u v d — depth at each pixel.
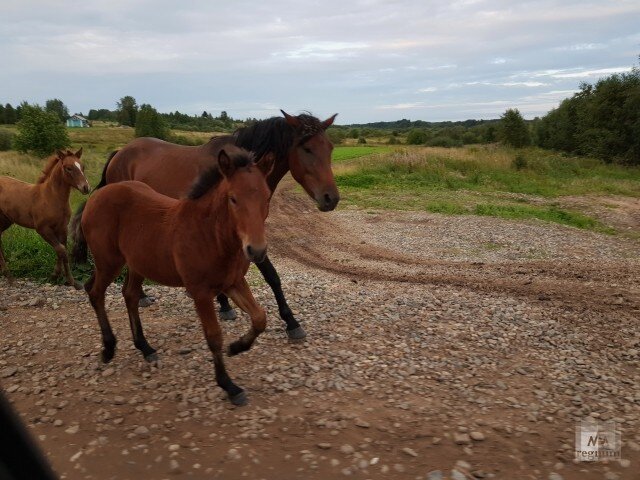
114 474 3.18
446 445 3.45
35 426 3.75
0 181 8.11
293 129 5.41
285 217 16.30
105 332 4.76
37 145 31.02
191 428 3.70
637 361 4.95
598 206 18.52
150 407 4.00
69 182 7.88
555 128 45.19
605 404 4.05
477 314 6.25
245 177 3.62
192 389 4.29
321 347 5.19
